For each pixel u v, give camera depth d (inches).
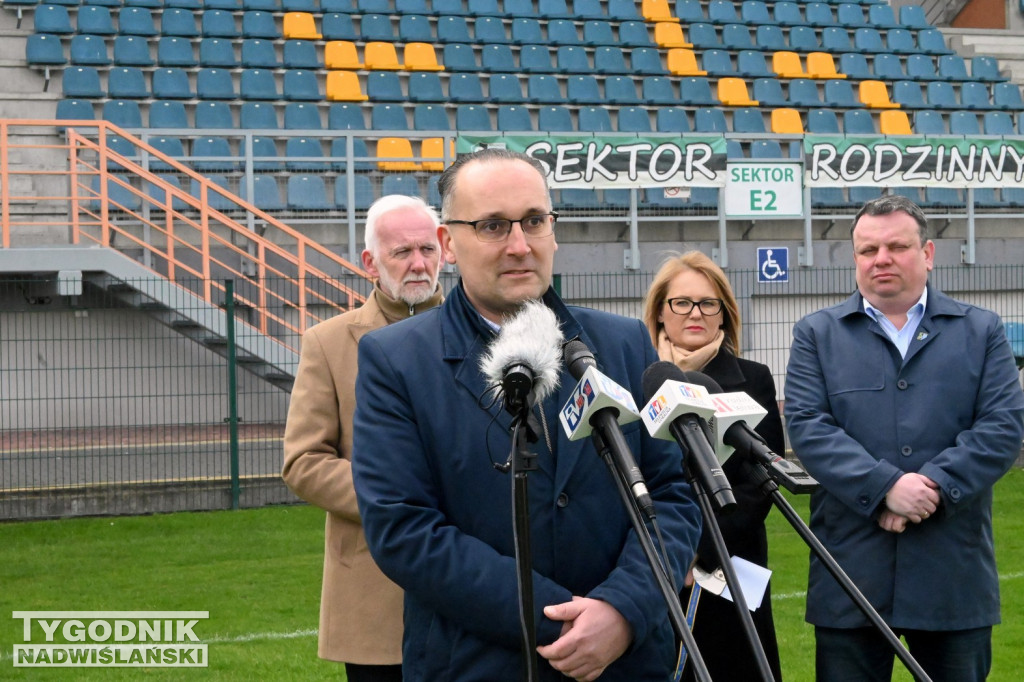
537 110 663.8
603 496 99.4
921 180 558.9
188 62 633.6
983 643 148.3
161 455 397.4
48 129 538.0
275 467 408.8
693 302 159.9
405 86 671.1
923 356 151.1
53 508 375.9
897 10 919.7
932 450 148.4
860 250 154.5
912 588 145.0
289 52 656.4
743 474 147.9
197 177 467.8
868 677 149.6
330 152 599.2
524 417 87.4
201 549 334.6
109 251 459.8
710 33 757.9
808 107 708.0
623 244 560.4
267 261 522.0
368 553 140.4
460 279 105.0
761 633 147.7
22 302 470.3
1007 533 350.0
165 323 461.1
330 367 146.3
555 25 728.3
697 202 573.9
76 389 422.9
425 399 100.1
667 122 659.4
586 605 92.7
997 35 844.6
